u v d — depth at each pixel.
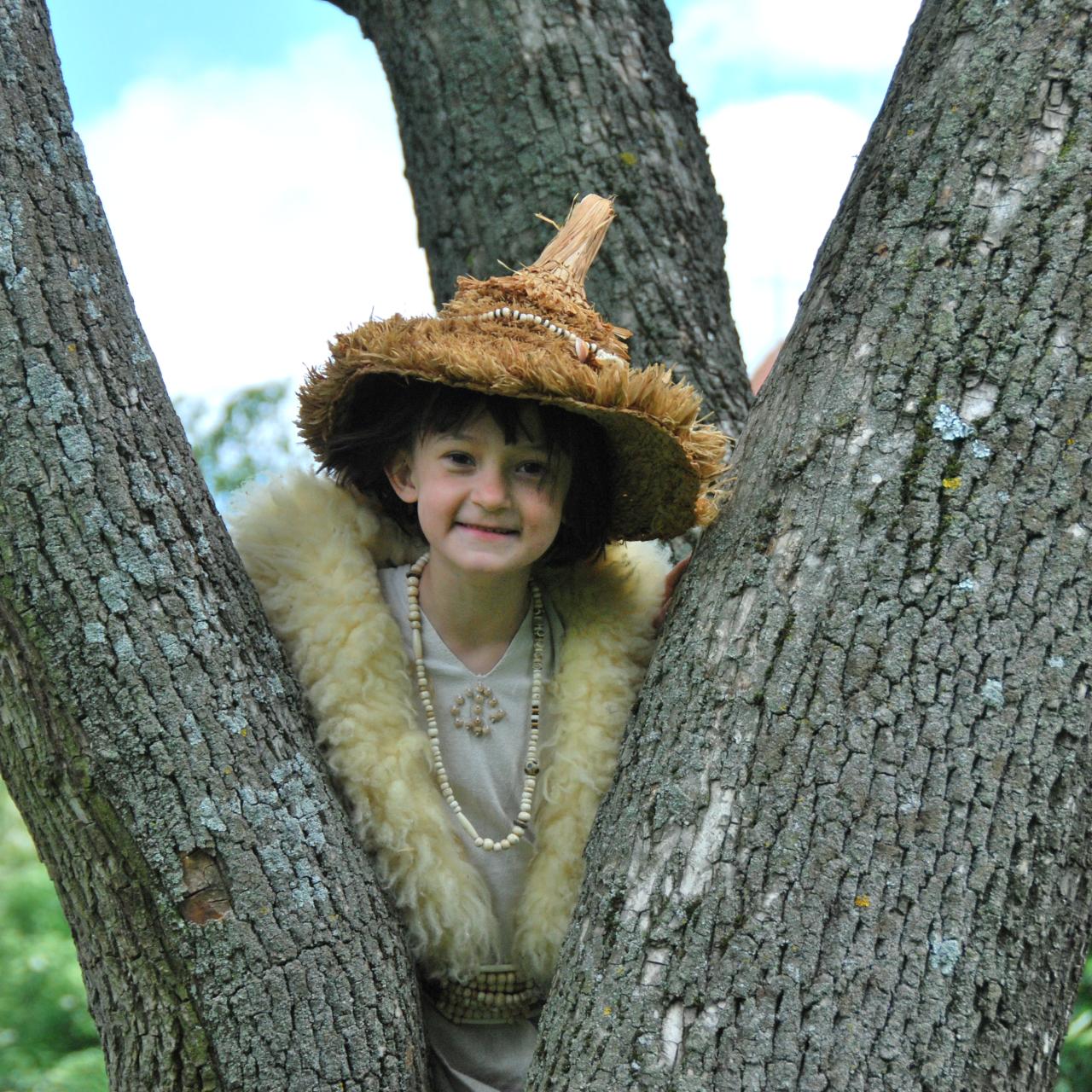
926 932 1.54
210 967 1.62
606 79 2.70
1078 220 1.69
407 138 2.84
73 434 1.63
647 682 1.82
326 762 1.88
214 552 1.75
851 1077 1.50
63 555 1.61
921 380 1.69
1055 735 1.59
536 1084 1.63
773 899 1.56
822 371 1.78
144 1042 1.66
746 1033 1.53
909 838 1.56
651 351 2.63
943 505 1.64
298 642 1.95
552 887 2.02
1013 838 1.57
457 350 1.82
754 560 1.73
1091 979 4.08
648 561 2.24
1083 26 1.75
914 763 1.58
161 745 1.63
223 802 1.64
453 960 1.97
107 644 1.62
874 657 1.61
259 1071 1.62
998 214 1.71
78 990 5.92
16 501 1.61
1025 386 1.66
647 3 2.86
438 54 2.73
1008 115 1.75
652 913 1.61
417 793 1.94
